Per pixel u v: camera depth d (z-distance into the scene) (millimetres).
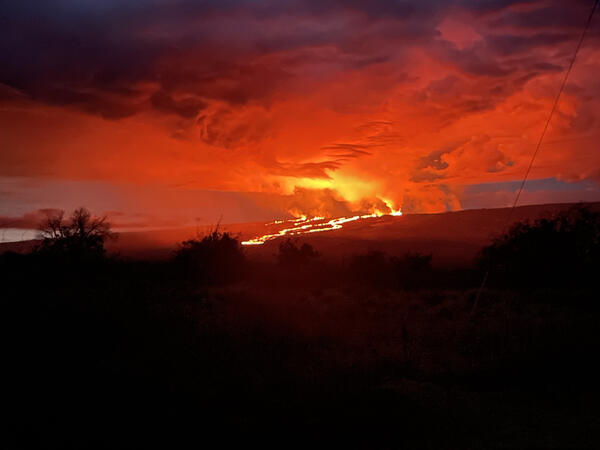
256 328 13555
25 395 7238
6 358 8516
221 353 10047
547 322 15000
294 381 8750
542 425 7309
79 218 32688
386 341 13961
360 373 9781
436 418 7660
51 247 30750
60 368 8281
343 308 21266
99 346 9906
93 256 30469
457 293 28219
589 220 31594
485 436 6895
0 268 22734
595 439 6637
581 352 11289
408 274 42656
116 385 7781
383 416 7488
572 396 8758
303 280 40531
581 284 29891
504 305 20797
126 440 6359
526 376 10141
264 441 6691
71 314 11570
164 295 17000
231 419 7098
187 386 7980
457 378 10211
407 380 9852
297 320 16062
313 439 6789
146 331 11266
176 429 6703
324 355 11500
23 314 11180
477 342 12891
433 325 16516
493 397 8867
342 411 7535
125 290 15938
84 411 6918
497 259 33250
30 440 6223
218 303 18703
